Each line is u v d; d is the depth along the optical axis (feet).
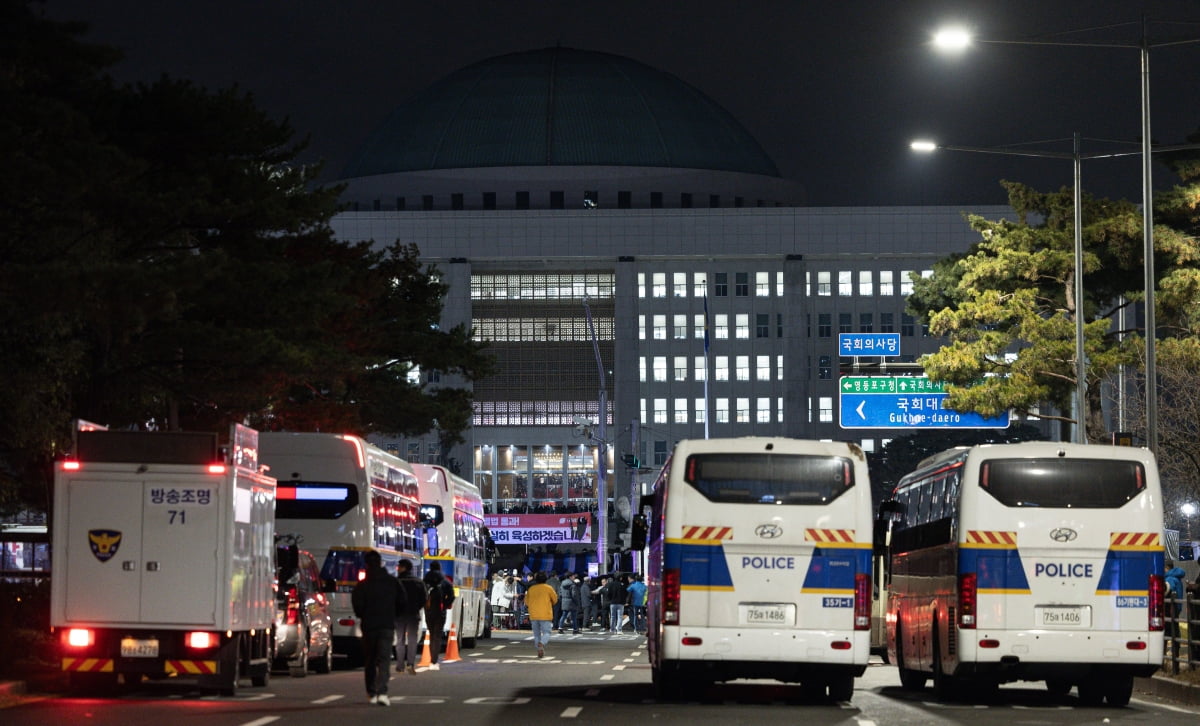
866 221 590.55
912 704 73.46
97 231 96.94
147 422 134.31
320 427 152.87
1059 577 72.74
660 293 592.19
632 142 637.71
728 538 71.05
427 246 592.19
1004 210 593.01
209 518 71.82
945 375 181.37
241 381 111.14
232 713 64.08
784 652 70.69
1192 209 180.04
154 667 71.56
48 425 94.02
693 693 75.25
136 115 110.11
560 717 63.31
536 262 595.47
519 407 595.47
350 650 105.81
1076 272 149.07
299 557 91.91
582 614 206.59
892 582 91.45
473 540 147.02
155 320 105.40
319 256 149.48
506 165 629.51
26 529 178.81
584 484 590.96
